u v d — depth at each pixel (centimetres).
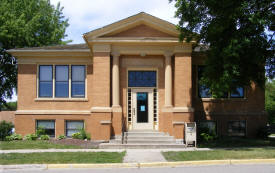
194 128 1469
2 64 2667
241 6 1252
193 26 1412
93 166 1013
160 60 1683
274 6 1317
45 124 1797
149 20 1598
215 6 1295
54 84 1811
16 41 2578
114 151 1287
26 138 1669
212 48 1368
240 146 1441
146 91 1684
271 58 1482
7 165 1011
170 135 1572
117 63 1611
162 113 1612
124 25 1595
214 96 1342
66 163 1031
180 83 1583
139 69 1684
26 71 1811
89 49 1762
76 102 1798
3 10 2541
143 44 1609
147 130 1652
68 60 1816
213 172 908
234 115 1816
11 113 2861
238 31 1304
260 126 1822
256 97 1841
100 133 1538
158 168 992
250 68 1416
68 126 1797
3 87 2817
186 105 1574
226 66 1241
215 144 1507
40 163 1030
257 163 1059
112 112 1577
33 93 1800
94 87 1579
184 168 984
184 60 1591
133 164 1024
